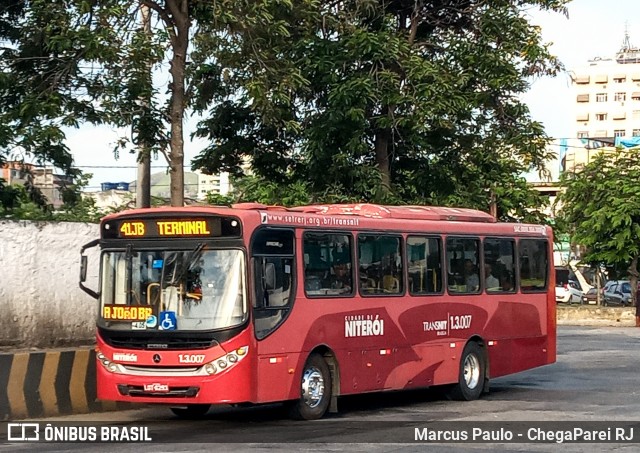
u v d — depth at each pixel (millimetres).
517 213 41188
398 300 15641
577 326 42406
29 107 16031
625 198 44344
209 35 16562
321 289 14164
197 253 13008
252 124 22641
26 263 15625
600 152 47188
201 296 12891
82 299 16375
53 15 15977
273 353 13203
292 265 13711
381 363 15211
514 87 22531
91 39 15312
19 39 17562
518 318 18484
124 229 13438
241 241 12930
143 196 18484
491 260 17953
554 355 19516
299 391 13688
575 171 48156
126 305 13180
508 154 24141
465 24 23578
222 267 12922
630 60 131125
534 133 23156
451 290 16875
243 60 16906
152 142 16766
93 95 16672
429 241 16500
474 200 24250
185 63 16906
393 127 21312
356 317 14742
